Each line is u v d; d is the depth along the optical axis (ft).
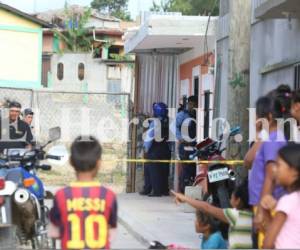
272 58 39.73
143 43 54.85
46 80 146.10
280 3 32.12
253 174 20.25
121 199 51.31
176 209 45.39
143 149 55.16
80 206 16.31
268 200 18.02
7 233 26.30
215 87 48.47
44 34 156.04
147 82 66.03
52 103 100.68
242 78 33.01
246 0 33.14
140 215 42.47
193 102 49.85
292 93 22.04
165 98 62.44
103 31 157.48
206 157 36.42
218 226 22.54
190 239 34.01
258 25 42.16
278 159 17.37
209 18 48.83
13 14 103.60
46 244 27.14
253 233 20.72
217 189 30.78
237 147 32.91
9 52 103.76
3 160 27.84
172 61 62.03
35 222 26.89
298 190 17.17
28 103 101.14
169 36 50.34
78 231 16.24
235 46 33.12
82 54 145.59
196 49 54.75
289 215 16.89
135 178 57.47
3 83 102.42
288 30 37.14
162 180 53.36
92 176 16.62
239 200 22.00
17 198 26.11
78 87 145.59
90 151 16.51
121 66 143.84
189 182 47.93
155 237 34.58
